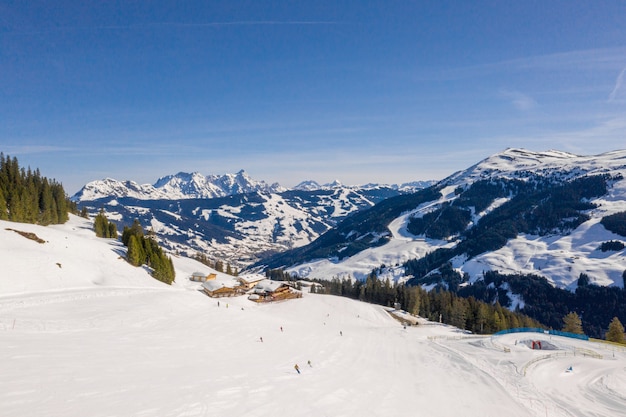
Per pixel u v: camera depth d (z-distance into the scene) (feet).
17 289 225.97
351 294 588.09
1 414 83.15
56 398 95.09
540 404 156.87
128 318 204.85
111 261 352.08
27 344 135.54
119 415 91.76
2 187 397.39
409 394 147.23
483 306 426.92
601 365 221.87
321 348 205.36
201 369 138.82
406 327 349.00
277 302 396.16
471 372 193.67
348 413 119.85
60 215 495.00
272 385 133.49
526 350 252.83
